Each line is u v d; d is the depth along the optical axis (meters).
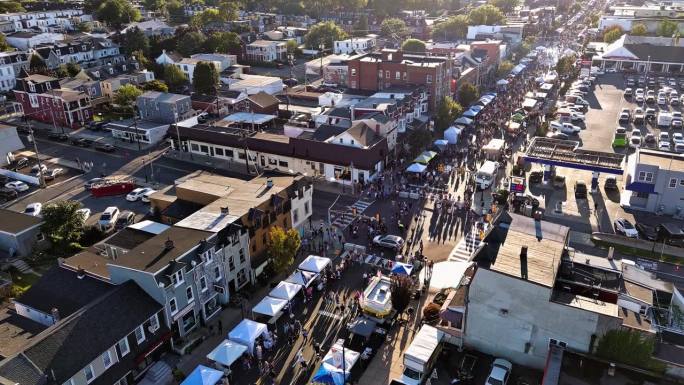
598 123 122.81
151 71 166.12
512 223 57.19
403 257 67.50
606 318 43.97
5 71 152.00
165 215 70.31
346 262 66.56
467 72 144.75
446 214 78.69
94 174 97.50
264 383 48.97
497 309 48.31
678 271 64.69
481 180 85.75
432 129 113.50
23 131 119.75
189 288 54.53
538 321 46.94
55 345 44.56
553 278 46.66
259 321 57.06
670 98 137.50
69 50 173.38
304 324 56.50
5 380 40.84
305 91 141.50
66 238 70.69
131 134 112.94
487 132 111.19
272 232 62.28
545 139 96.56
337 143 93.50
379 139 95.06
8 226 71.06
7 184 90.50
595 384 42.50
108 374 46.66
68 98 120.56
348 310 58.31
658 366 43.22
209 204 66.19
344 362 46.22
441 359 50.66
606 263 53.50
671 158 79.69
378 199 84.62
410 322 56.44
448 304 52.41
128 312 49.44
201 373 46.44
